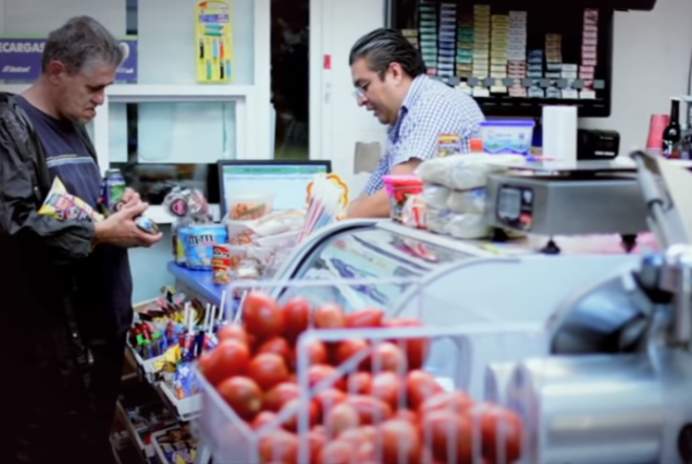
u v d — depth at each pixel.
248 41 4.10
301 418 1.09
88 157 3.19
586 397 1.15
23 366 2.94
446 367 1.38
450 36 3.93
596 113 4.14
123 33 3.96
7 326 2.91
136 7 3.96
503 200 1.52
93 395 3.24
